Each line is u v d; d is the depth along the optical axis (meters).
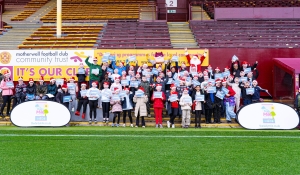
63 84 13.65
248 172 6.59
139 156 7.89
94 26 22.95
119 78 14.22
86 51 17.83
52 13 26.61
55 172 6.54
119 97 12.88
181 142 9.70
